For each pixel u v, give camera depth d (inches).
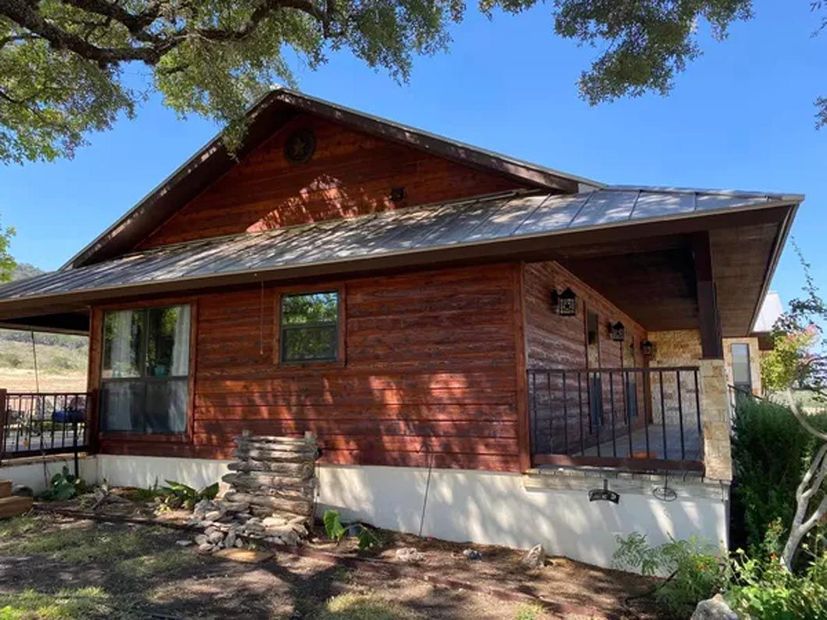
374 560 220.1
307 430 290.8
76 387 949.8
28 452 336.2
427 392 265.4
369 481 272.1
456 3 319.0
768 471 244.4
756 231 211.0
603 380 401.1
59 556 226.1
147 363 348.2
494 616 170.4
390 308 278.5
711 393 205.2
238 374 315.3
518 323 249.9
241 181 362.6
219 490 311.3
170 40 291.0
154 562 219.5
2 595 182.1
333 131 339.0
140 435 342.0
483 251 227.1
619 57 297.6
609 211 218.2
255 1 279.6
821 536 176.2
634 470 218.7
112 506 301.7
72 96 372.5
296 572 210.7
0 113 438.6
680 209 196.1
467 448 253.6
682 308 459.5
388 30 286.2
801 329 199.8
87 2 259.8
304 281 302.5
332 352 291.3
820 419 251.8
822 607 142.3
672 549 186.1
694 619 147.3
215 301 328.8
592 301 386.0
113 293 311.3
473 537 246.2
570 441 311.9
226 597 185.2
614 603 179.5
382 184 320.8
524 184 286.7
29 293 339.0
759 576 167.9
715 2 277.3
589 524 223.5
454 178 303.1
